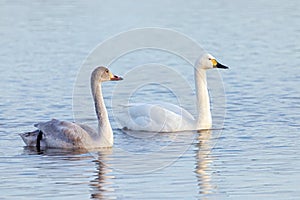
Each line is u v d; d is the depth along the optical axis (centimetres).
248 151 1628
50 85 2406
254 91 2278
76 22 3819
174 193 1345
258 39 3291
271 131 1800
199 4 4497
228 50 3044
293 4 4431
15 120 1945
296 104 2088
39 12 4203
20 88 2359
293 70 2600
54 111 2056
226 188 1370
